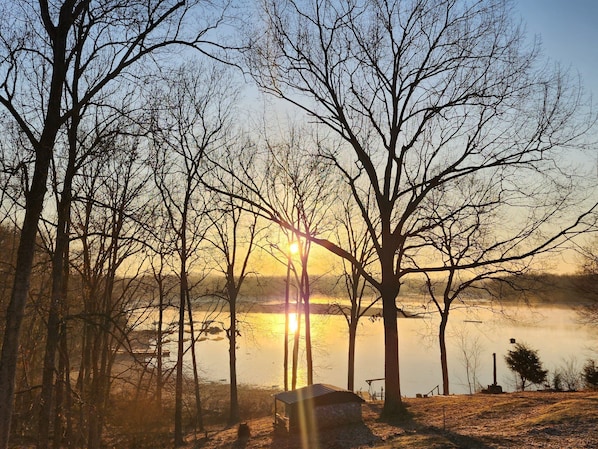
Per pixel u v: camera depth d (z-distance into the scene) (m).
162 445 25.14
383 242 21.09
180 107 25.44
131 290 24.30
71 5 10.06
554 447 13.66
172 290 30.50
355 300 34.62
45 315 14.95
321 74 20.61
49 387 11.73
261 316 99.56
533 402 20.69
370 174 21.14
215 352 73.50
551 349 65.56
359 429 19.48
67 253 15.59
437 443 15.34
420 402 24.50
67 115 9.60
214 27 11.66
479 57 19.42
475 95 19.36
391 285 20.95
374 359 68.62
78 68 12.42
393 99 20.78
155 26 11.05
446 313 32.53
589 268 38.72
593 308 47.88
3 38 10.80
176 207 27.58
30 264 9.16
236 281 38.00
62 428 18.55
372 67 20.64
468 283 30.34
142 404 27.06
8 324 8.78
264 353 72.81
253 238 33.81
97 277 19.00
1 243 18.44
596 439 13.96
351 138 20.97
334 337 90.81
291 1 20.03
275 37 19.81
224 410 36.72
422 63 20.25
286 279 36.72
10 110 9.21
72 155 12.63
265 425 26.28
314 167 28.66
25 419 16.48
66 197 12.23
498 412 19.42
